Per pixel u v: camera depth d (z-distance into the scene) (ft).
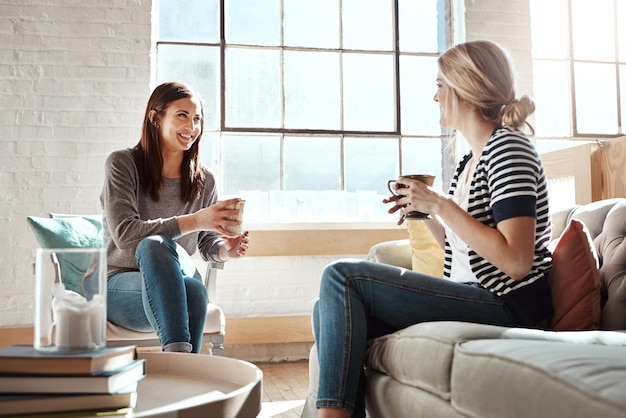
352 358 5.01
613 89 15.30
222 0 13.48
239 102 13.43
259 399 3.92
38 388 2.93
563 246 5.37
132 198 7.77
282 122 13.57
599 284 5.19
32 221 8.89
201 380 4.59
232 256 7.79
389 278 5.21
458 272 5.67
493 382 3.51
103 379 2.95
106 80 12.32
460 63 5.56
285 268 12.86
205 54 13.35
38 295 3.16
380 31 14.19
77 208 12.05
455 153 14.24
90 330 3.18
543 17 15.16
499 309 5.17
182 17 13.32
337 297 5.16
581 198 9.77
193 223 7.13
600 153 9.62
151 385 4.37
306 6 13.87
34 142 12.01
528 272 4.94
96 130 12.22
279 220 13.25
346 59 13.97
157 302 6.13
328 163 13.73
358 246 12.95
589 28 15.31
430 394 4.32
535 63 15.02
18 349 3.24
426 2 14.40
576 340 4.25
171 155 8.24
